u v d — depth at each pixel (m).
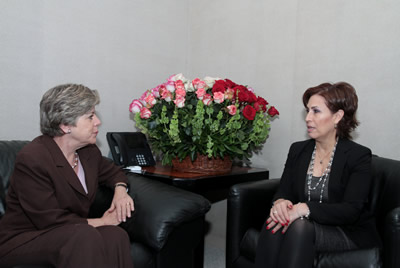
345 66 1.92
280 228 1.36
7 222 1.25
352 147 1.52
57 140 1.37
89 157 1.52
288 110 2.18
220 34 2.56
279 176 2.25
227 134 1.89
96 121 1.40
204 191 1.80
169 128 1.89
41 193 1.20
